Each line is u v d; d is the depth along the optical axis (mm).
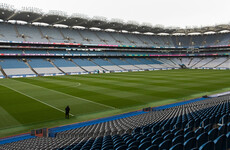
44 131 17281
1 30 81000
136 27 108500
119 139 9211
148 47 112062
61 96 32812
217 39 114375
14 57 80125
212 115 12250
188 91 36719
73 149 8586
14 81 53781
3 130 18391
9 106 26609
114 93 35062
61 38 92375
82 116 22625
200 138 7527
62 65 83125
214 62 106875
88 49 98625
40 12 76000
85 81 52312
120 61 101750
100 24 98562
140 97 31906
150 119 15539
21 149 10445
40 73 72375
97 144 8773
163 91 36812
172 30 118188
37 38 85562
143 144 7309
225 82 47969
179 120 12703
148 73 77312
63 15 81312
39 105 27188
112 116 22062
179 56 122938
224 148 6934
